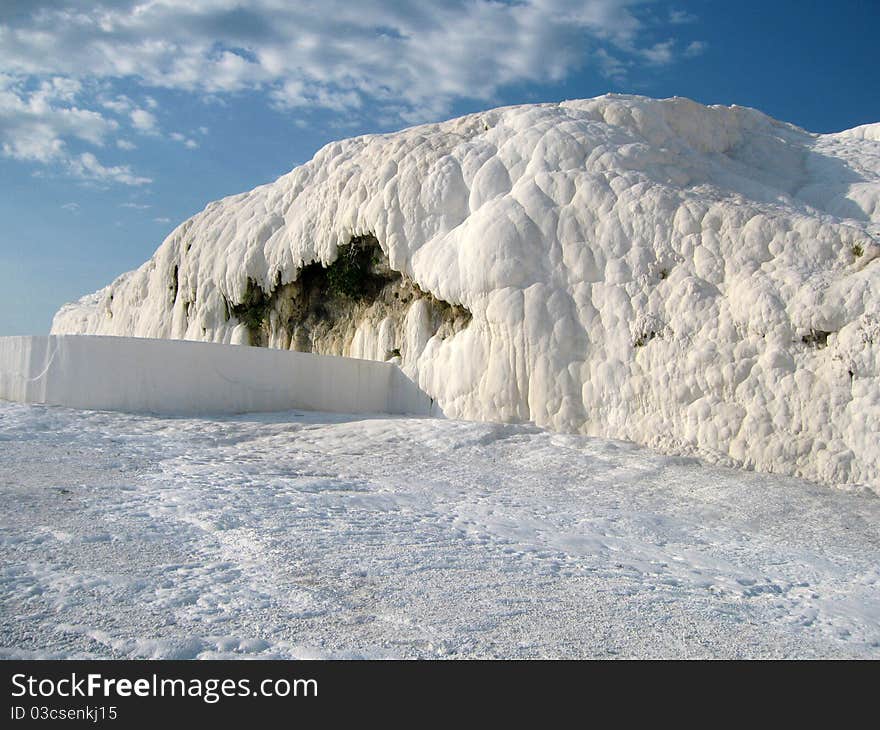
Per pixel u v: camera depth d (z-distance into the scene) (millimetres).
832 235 9539
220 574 4270
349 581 4371
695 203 10391
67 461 6922
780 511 7129
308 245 13648
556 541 5734
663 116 12648
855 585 5297
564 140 11547
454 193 12039
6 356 10344
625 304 10117
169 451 7875
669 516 6816
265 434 9289
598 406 9953
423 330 11969
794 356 8930
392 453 8617
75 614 3553
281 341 14336
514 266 10719
